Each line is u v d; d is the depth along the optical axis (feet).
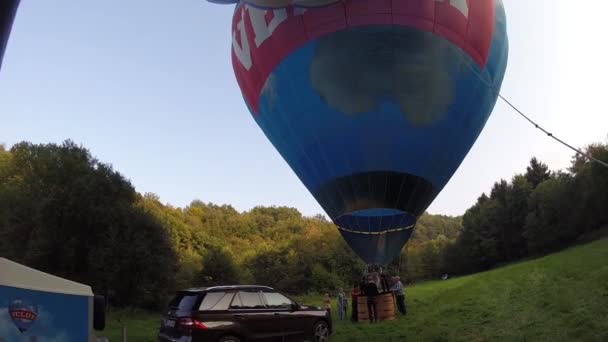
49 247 109.70
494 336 34.09
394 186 57.16
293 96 58.34
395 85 54.39
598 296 37.17
